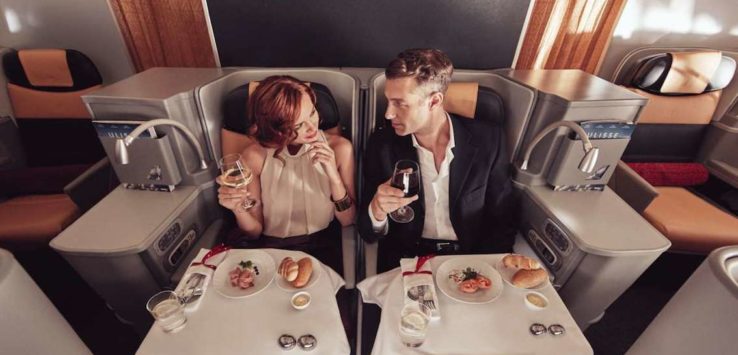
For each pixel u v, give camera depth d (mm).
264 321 833
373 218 1139
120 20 1635
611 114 1168
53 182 1737
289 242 1323
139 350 767
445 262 1006
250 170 1192
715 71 1708
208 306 870
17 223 1478
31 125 1801
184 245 1229
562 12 1601
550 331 821
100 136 1174
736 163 1772
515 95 1345
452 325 834
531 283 925
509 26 1631
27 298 683
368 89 1393
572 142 1166
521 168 1325
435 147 1261
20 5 1658
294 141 1244
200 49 1682
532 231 1310
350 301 1170
